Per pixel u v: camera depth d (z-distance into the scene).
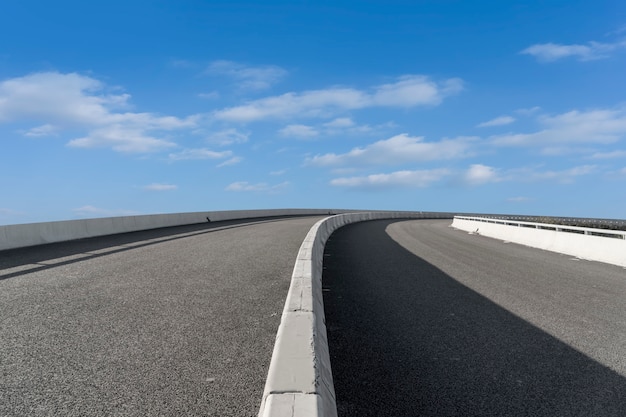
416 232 27.91
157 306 6.86
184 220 29.48
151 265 10.91
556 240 18.22
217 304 7.02
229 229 24.34
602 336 6.21
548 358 5.26
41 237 15.75
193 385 4.00
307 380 2.91
